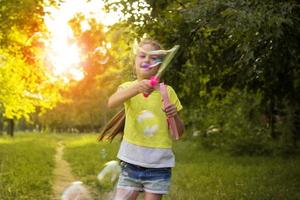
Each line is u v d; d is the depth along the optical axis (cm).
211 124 2456
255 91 1197
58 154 2814
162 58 428
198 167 1725
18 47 1962
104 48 714
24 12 1734
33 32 1855
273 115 1510
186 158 2166
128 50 988
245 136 2294
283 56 909
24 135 6216
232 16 735
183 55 953
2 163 1791
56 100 2370
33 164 1805
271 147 2239
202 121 2397
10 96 2277
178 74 998
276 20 708
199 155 2316
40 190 1127
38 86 2278
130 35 1063
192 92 1114
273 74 1028
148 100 434
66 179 1399
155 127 429
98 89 6272
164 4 1030
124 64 936
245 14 711
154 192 428
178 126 428
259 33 748
